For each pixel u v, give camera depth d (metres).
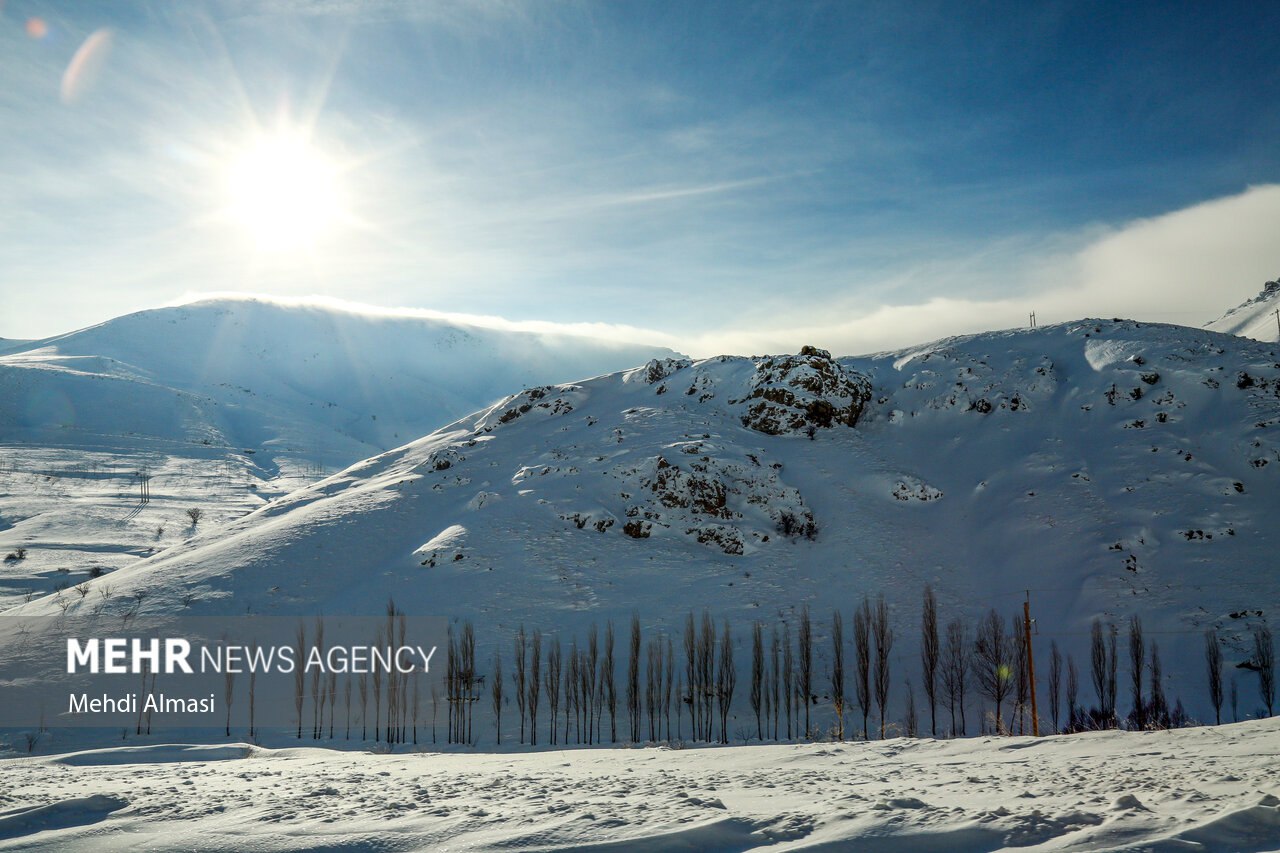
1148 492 97.00
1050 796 16.20
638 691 67.19
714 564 94.56
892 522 102.12
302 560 95.94
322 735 63.88
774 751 32.50
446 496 112.88
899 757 28.78
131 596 89.12
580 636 79.56
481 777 24.58
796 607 85.38
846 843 12.48
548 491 106.50
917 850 12.27
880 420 127.50
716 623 81.94
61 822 17.53
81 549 180.50
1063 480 102.44
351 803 18.31
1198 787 16.16
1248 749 23.50
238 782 24.55
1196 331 133.00
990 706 67.12
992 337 143.50
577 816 15.23
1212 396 111.00
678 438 115.88
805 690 67.25
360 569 94.88
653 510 101.38
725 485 106.88
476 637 79.00
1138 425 110.44
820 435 123.50
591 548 96.06
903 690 70.50
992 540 95.94
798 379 126.06
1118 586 82.25
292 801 18.77
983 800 15.98
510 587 87.69
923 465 114.75
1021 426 117.25
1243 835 11.70
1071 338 135.25
